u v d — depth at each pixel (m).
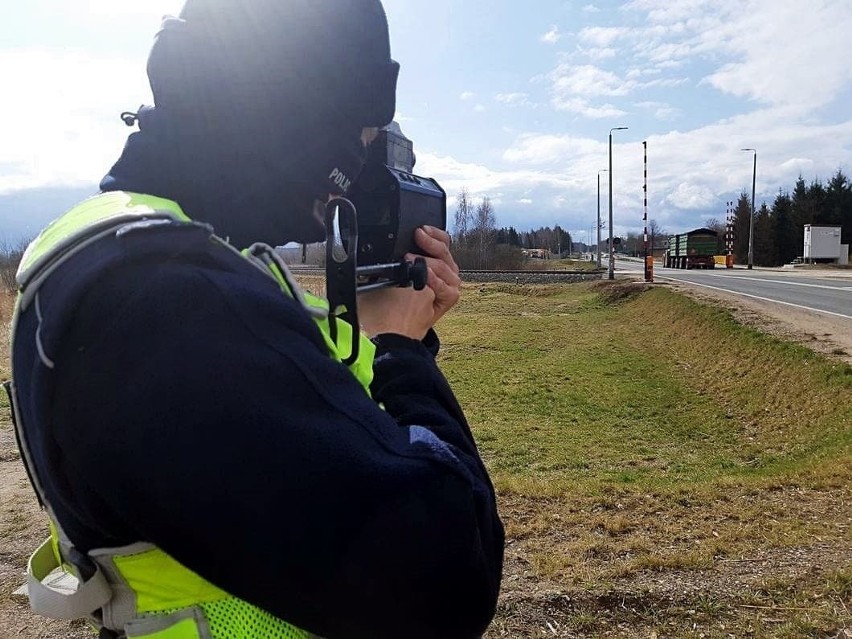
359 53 0.98
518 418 10.04
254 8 0.90
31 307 0.81
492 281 33.31
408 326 1.18
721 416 9.62
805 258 46.59
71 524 0.84
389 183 1.17
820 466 5.93
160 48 0.91
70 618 0.89
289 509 0.72
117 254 0.74
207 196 0.91
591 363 14.07
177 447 0.69
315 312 0.91
